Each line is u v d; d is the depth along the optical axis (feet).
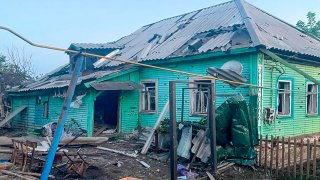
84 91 44.96
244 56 34.30
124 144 40.32
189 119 39.91
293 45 38.24
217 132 29.71
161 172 27.94
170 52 42.96
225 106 29.99
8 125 64.18
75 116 46.57
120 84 43.88
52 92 51.98
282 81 36.32
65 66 62.28
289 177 27.53
